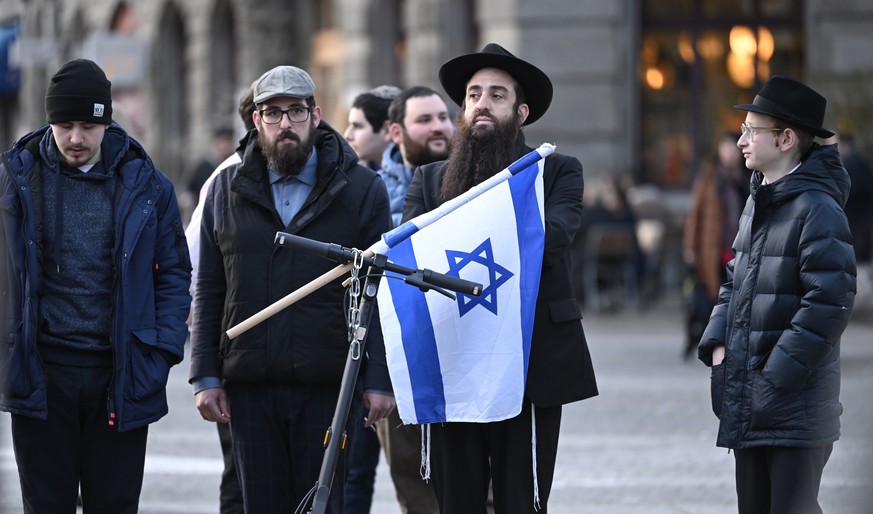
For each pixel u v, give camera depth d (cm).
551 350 1109
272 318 1141
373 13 4384
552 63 3922
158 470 1800
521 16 3916
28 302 1095
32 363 1095
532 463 1108
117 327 1106
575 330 1120
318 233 1148
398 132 1401
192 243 1315
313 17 4947
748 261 1104
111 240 1117
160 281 1146
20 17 5703
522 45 3919
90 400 1114
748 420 1091
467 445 1120
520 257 1098
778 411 1076
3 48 5319
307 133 1148
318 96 4841
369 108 1480
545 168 1141
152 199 1132
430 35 4069
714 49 3962
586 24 3906
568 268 1134
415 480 1315
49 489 1120
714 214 2606
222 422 1234
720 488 1669
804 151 1112
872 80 3478
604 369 2619
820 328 1061
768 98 1103
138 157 1141
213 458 1877
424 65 4075
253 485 1163
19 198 1107
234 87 5228
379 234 1166
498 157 1124
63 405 1110
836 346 1090
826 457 1116
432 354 1098
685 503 1597
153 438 1997
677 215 3944
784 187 1088
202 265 1186
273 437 1160
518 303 1095
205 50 5544
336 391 1153
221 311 1184
